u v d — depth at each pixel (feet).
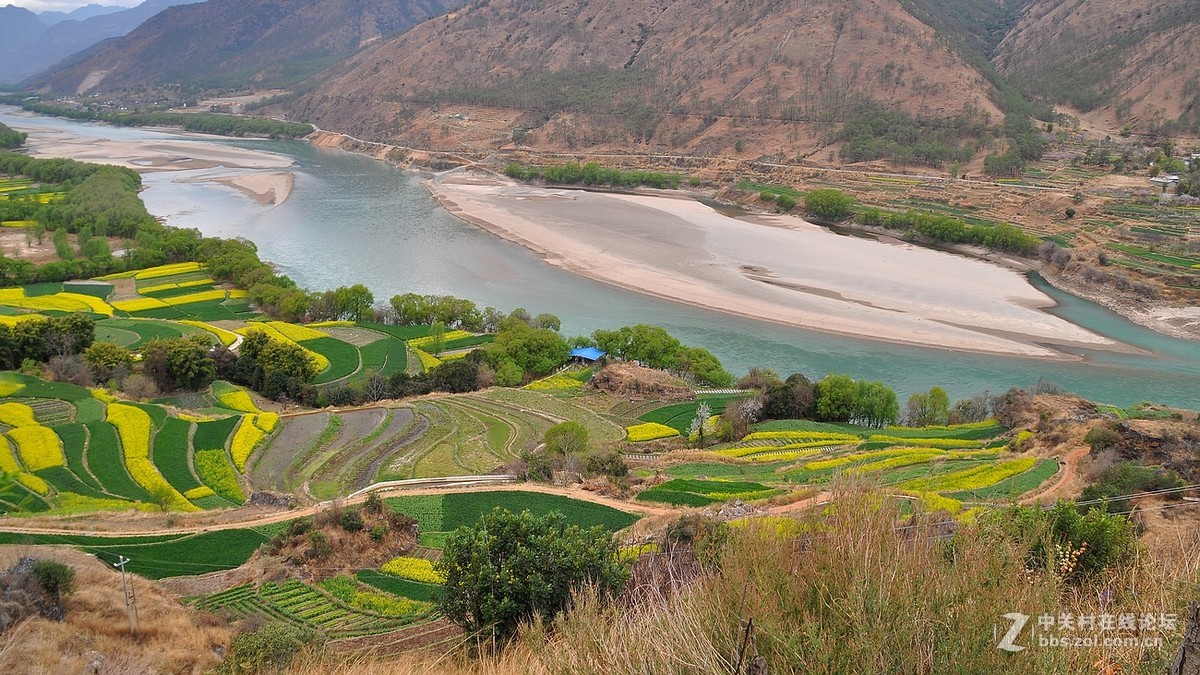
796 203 576.20
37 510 168.96
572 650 40.75
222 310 338.54
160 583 132.26
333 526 149.69
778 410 256.11
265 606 124.98
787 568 37.42
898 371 289.94
